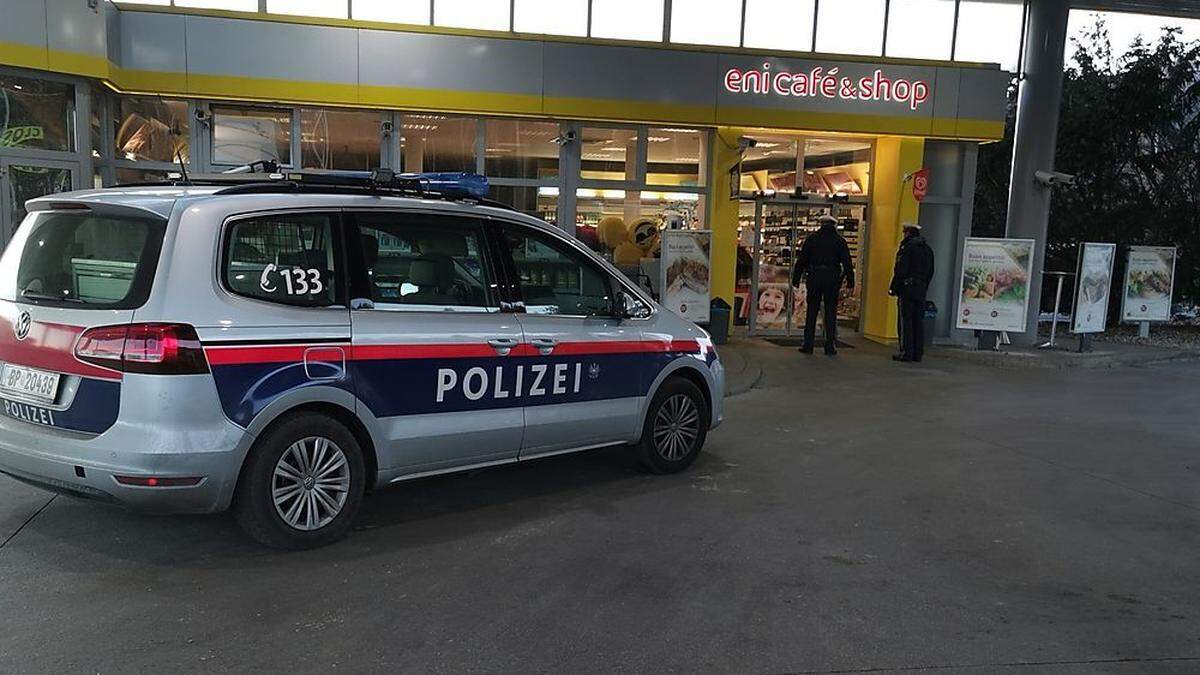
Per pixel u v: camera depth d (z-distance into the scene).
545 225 5.91
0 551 4.70
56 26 10.43
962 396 10.45
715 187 14.09
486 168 13.51
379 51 12.45
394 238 5.13
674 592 4.44
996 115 14.39
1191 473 7.05
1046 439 8.19
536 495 6.07
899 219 14.52
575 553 4.96
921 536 5.40
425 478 5.27
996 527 5.61
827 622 4.13
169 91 11.98
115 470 4.19
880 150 14.98
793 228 15.08
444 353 5.19
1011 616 4.27
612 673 3.60
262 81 12.19
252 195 4.68
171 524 5.14
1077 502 6.20
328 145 12.99
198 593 4.25
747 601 4.35
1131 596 4.55
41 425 4.46
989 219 19.61
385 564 4.70
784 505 5.96
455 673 3.56
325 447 4.79
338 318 4.80
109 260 4.45
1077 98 18.30
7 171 10.53
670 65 13.36
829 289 13.27
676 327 6.69
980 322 14.09
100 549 4.75
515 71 12.92
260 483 4.57
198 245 4.39
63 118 11.02
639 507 5.85
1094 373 12.73
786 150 14.85
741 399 9.93
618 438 6.27
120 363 4.20
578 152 13.70
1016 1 14.91
